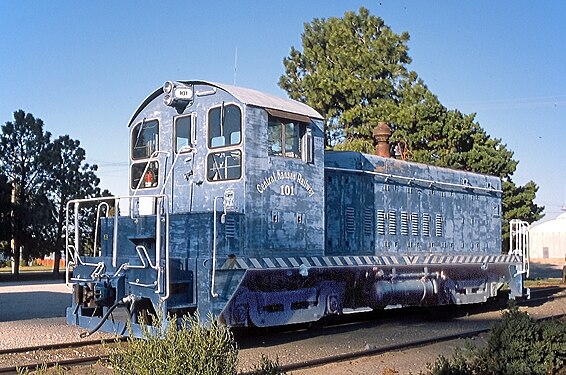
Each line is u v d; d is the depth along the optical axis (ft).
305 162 39.70
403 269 47.11
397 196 50.21
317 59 112.88
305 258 38.83
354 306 42.80
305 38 115.24
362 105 106.32
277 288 37.24
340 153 47.01
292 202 38.63
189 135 38.93
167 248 32.63
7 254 122.31
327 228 43.83
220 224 34.71
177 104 39.17
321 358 31.94
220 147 37.27
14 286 88.84
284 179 38.22
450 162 94.43
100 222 40.45
